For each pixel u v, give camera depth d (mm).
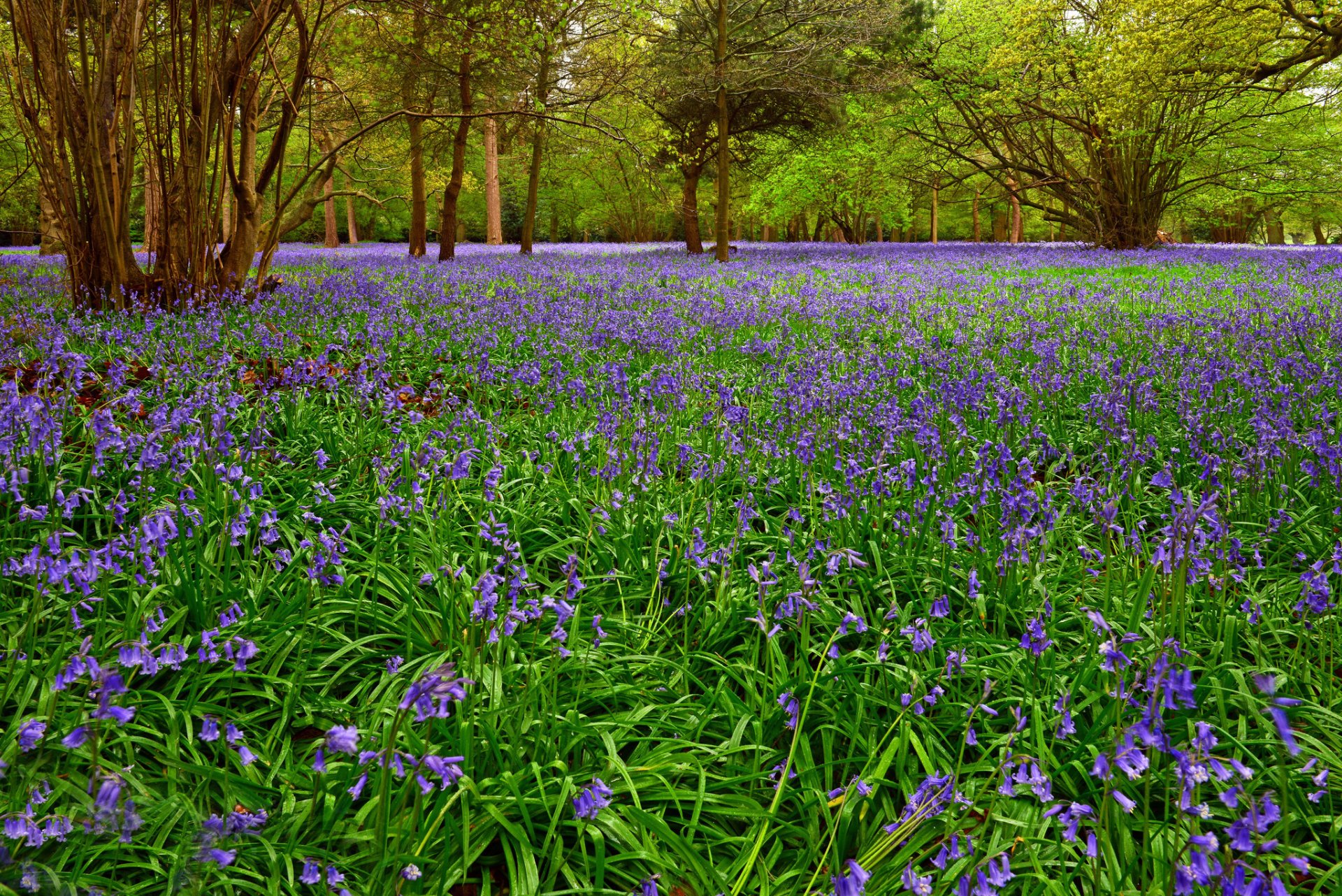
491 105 25188
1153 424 6035
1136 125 30766
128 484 4406
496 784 2619
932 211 62625
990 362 7715
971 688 3246
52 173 10430
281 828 2477
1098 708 3029
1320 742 2812
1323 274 17453
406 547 4180
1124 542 3818
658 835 2510
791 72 27078
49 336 7387
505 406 6754
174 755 2701
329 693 3213
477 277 17250
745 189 61219
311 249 44406
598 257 29062
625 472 4773
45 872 2100
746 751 2973
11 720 2748
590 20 23875
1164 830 2408
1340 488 4465
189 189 11172
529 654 3254
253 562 3725
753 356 8711
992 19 33719
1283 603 3771
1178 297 13383
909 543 4160
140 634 2979
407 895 2215
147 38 10898
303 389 6051
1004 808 2617
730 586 3848
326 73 14484
